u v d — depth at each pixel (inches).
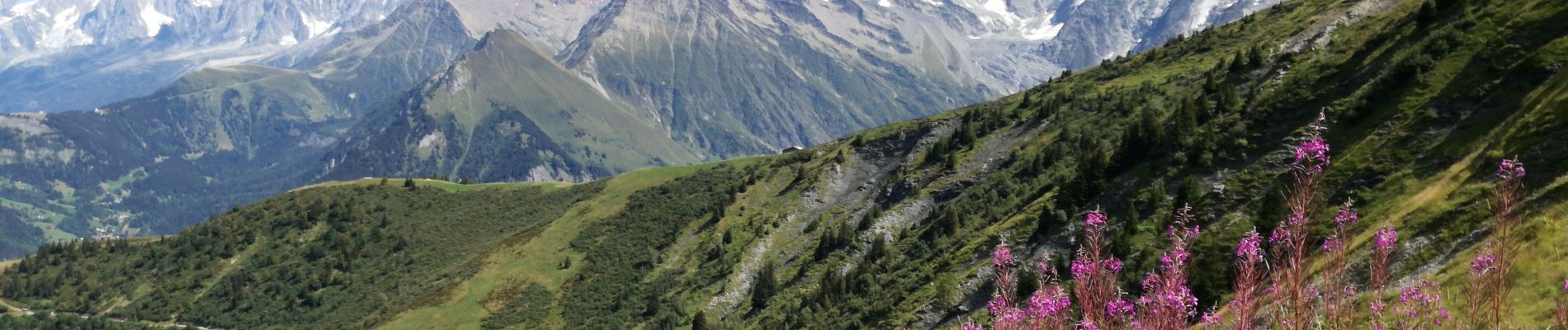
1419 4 3998.5
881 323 3750.0
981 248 3826.3
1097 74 7150.6
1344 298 727.1
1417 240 1827.0
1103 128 5305.1
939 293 3577.8
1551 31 2706.7
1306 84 3486.7
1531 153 1918.1
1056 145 5206.7
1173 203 3065.9
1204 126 3516.2
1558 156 1840.6
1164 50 6865.2
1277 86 4062.5
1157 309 684.1
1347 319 695.1
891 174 7121.1
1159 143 3545.8
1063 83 7303.2
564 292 7514.8
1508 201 718.5
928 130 7455.7
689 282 6825.8
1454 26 3102.9
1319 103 3272.6
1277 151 3051.2
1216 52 6048.2
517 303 7509.8
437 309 7810.0
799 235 6934.1
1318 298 677.3
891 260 4685.0
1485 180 1923.0
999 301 786.8
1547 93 2309.3
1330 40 4338.1
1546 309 1224.2
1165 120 3838.6
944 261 4035.4
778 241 6929.1
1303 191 684.1
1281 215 2502.5
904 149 7475.4
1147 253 2723.9
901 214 5979.3
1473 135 2406.5
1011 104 7180.1
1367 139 2738.7
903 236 5452.8
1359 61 3464.6
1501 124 2370.8
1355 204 2401.6
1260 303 679.7
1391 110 2854.3
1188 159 3299.7
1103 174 3575.3
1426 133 2564.0
